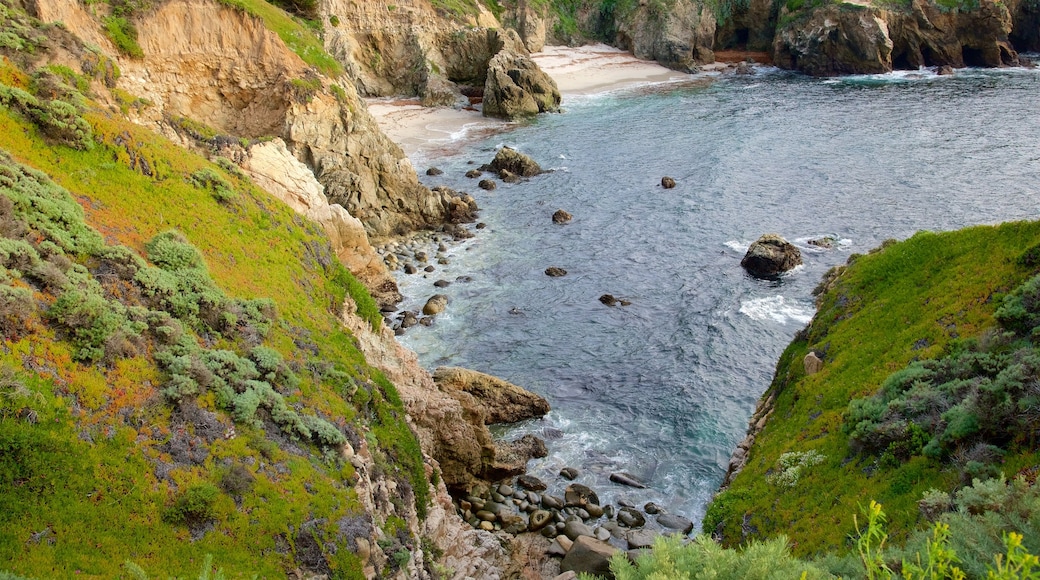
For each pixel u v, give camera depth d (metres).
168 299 25.44
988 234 33.47
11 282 21.66
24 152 28.95
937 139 86.44
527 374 44.12
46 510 17.50
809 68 129.25
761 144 88.38
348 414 26.48
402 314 49.78
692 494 34.12
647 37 137.75
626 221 66.88
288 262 33.56
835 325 36.59
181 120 41.56
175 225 30.86
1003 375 22.67
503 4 132.62
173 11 53.78
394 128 93.88
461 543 28.02
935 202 67.62
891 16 125.81
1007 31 125.19
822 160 81.50
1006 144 82.81
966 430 22.25
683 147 88.25
